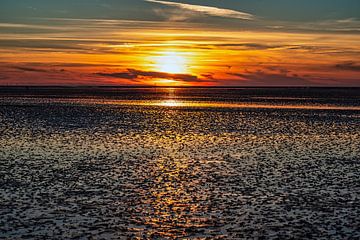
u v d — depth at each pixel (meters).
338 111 96.06
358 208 23.42
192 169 33.41
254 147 44.47
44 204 23.84
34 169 32.78
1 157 37.69
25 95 182.38
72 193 26.14
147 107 105.94
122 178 30.16
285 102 137.25
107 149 42.31
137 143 46.38
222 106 113.12
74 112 86.44
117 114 82.75
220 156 39.12
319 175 31.52
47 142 46.38
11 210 22.72
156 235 19.55
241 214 22.45
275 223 21.06
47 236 19.22
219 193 26.42
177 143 46.66
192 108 103.69
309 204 24.17
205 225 20.81
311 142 48.38
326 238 19.11
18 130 56.56
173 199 25.09
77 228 20.23
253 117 78.81
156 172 32.22
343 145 46.38
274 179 30.19
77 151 41.00
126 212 22.66
